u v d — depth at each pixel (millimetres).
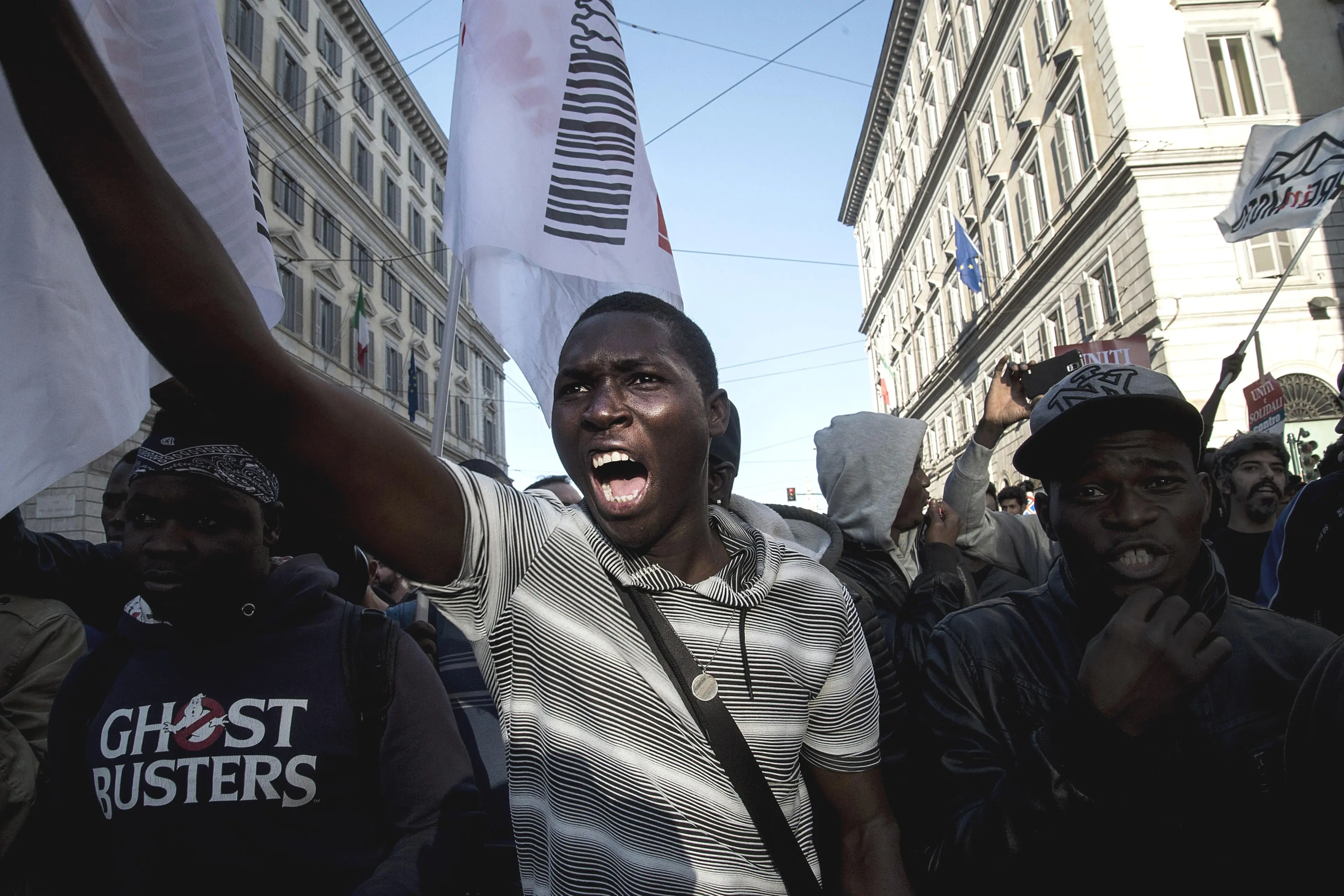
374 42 25016
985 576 3258
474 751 2371
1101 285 17578
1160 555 1362
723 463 1782
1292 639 1378
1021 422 3240
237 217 1446
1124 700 1062
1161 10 16203
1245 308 14969
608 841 1019
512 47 2791
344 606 1721
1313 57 15891
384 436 913
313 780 1482
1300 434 14312
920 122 30531
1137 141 15703
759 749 1072
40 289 1167
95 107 732
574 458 1135
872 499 2461
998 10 21453
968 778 1369
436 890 1430
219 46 1441
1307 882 937
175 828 1443
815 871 1111
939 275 28906
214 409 823
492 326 2752
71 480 13898
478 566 1024
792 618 1183
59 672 2004
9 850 1786
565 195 2732
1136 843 1162
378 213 25250
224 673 1555
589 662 1060
